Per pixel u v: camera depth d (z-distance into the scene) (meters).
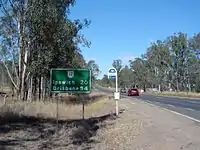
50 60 37.56
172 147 12.16
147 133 15.47
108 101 46.09
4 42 42.38
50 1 35.81
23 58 38.66
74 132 15.34
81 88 16.22
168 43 112.88
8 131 15.81
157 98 60.50
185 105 37.56
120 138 14.46
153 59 120.38
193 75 107.19
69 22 39.06
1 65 59.91
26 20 36.47
